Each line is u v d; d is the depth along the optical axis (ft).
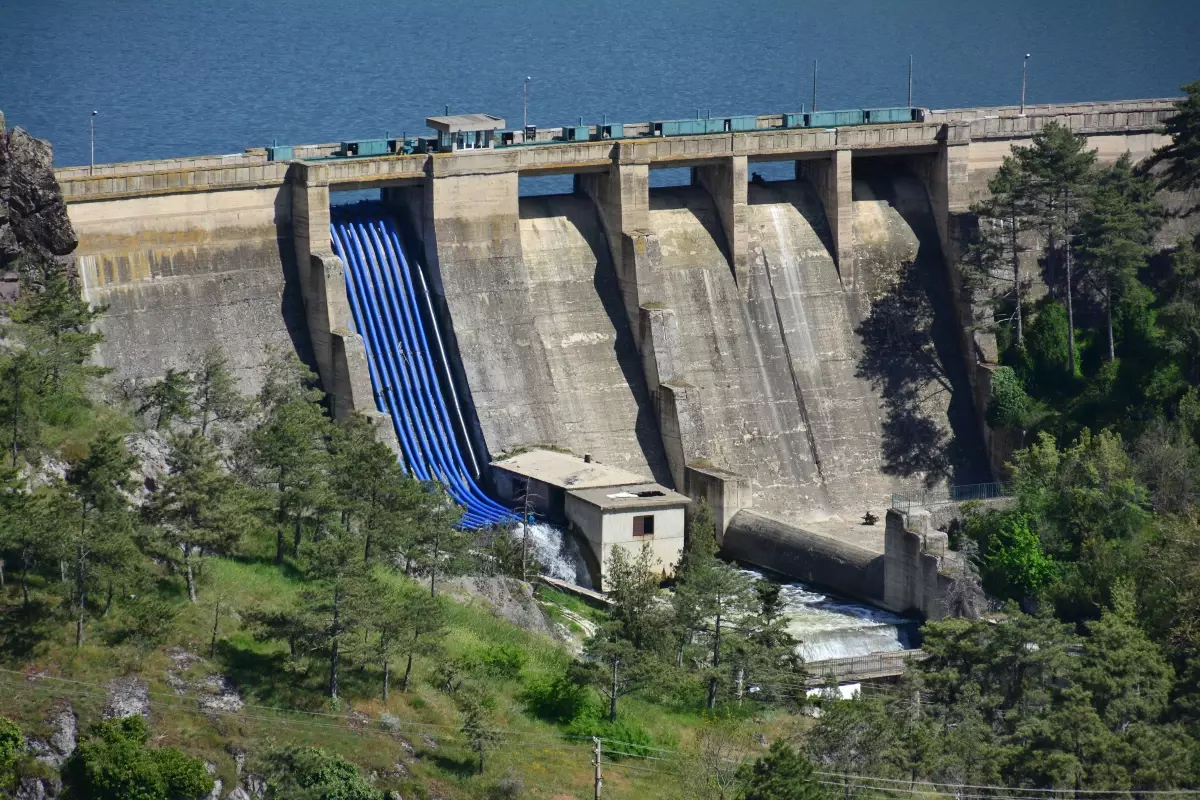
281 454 500.74
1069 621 581.53
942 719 467.93
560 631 529.86
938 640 499.92
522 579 561.84
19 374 472.85
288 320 601.21
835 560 597.93
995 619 555.28
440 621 465.88
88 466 445.78
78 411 504.43
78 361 520.83
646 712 487.20
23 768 395.14
